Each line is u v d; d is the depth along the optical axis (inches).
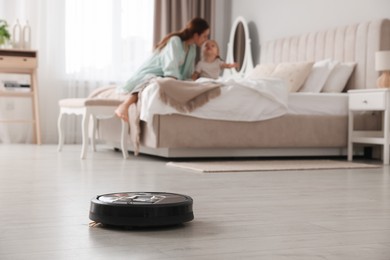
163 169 138.4
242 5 262.7
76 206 80.2
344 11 199.8
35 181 110.3
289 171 137.9
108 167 141.6
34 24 241.8
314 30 215.2
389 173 135.6
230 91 166.4
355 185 111.0
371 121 185.2
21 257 51.5
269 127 171.8
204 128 164.9
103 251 54.0
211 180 116.0
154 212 63.6
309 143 177.0
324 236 62.1
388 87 166.9
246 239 60.0
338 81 189.3
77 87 247.4
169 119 161.8
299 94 176.1
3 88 232.4
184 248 55.4
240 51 255.9
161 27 255.0
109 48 250.4
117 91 186.1
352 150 178.7
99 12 248.2
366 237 61.8
